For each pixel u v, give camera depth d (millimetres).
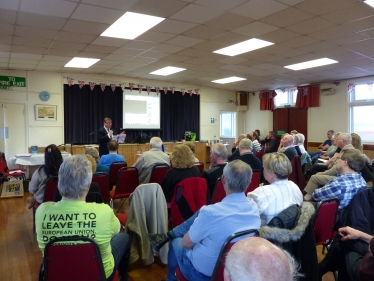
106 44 5102
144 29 4395
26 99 7059
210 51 5637
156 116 9109
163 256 2648
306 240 1645
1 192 5426
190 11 3711
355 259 1689
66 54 5719
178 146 3008
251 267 629
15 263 2773
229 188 1645
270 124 10805
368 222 1995
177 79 8875
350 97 8547
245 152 3660
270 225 1604
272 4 3504
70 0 3344
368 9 3637
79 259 1484
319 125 9297
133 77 8570
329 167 4414
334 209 2145
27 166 6352
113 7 3557
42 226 1516
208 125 10477
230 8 3621
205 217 1547
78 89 7762
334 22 4082
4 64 6402
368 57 5992
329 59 6199
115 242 1932
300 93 9625
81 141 7824
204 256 1552
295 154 4633
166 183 2930
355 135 4238
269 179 2062
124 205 4598
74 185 1525
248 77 8391
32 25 4113
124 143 8133
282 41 4977
